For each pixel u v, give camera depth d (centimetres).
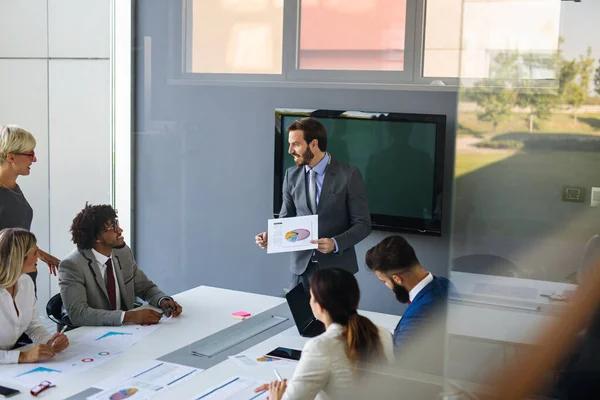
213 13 485
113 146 521
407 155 423
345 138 440
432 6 412
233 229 496
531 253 147
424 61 417
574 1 156
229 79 484
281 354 271
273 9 462
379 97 432
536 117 155
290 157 465
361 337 205
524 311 142
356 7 434
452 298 150
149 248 527
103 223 323
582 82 152
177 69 500
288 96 462
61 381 238
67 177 521
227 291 372
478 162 158
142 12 505
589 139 153
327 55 447
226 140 490
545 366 45
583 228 151
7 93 519
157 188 518
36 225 519
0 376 241
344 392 200
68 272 318
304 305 302
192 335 294
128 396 226
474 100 158
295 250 354
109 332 295
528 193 154
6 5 515
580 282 48
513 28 160
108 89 516
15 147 368
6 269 272
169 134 509
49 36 515
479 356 140
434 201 417
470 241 156
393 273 244
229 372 251
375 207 434
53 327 485
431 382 188
